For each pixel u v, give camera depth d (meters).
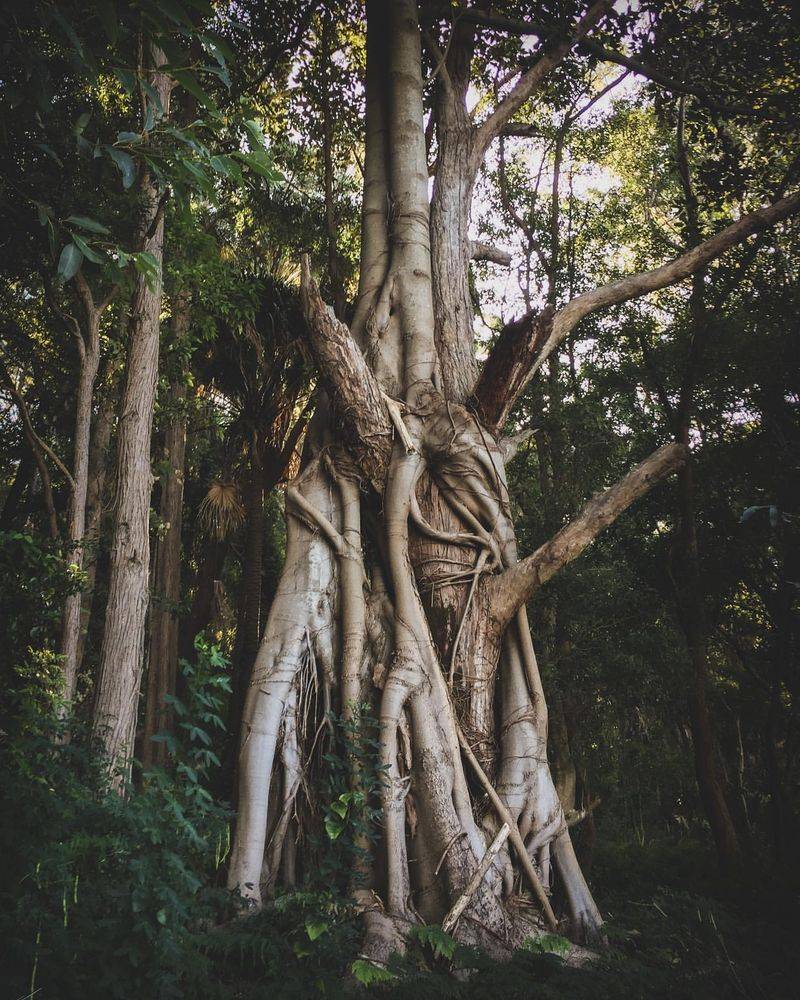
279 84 15.97
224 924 6.46
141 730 19.58
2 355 13.80
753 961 7.10
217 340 17.62
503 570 9.12
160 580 20.23
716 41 12.92
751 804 17.05
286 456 18.84
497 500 9.26
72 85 7.67
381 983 5.91
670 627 14.57
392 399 9.43
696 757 12.74
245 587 18.22
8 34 3.55
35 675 6.82
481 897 7.17
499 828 7.95
